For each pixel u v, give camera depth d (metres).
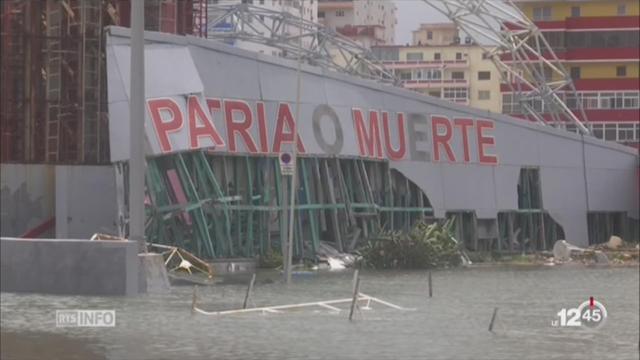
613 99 129.12
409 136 83.06
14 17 69.56
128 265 33.94
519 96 110.44
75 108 68.44
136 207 35.41
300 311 31.50
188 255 54.66
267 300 36.47
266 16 103.31
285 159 51.62
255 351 21.70
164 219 64.56
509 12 105.31
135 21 35.09
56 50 68.56
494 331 26.86
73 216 65.44
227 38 102.38
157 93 65.88
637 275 59.94
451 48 166.00
